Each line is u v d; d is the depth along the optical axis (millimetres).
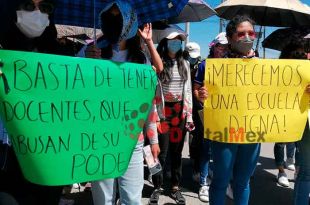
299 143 3471
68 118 2121
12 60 1979
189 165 6074
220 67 3078
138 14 3145
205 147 4523
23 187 2260
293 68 3160
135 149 2639
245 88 3102
